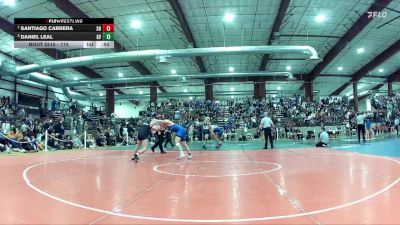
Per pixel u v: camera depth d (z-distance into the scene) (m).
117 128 27.88
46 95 34.47
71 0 17.06
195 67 31.34
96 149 18.34
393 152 11.38
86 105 43.84
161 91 42.97
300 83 37.81
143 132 10.05
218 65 31.14
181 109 33.00
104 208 3.89
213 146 18.59
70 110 29.88
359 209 3.62
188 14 19.42
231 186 5.22
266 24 21.31
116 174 6.91
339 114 31.98
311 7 19.09
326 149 13.66
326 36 24.08
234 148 16.28
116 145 24.38
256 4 18.30
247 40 24.31
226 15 19.41
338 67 32.69
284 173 6.60
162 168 7.92
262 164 8.41
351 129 28.70
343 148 13.97
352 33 22.20
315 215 3.42
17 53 24.84
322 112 31.47
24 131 16.88
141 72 30.06
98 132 26.08
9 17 18.64
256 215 3.48
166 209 3.81
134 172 7.20
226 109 34.03
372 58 30.14
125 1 17.33
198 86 40.09
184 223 3.25
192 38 22.73
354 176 6.00
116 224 3.23
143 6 17.98
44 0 16.75
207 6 18.41
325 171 6.76
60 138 19.23
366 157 9.65
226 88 41.19
